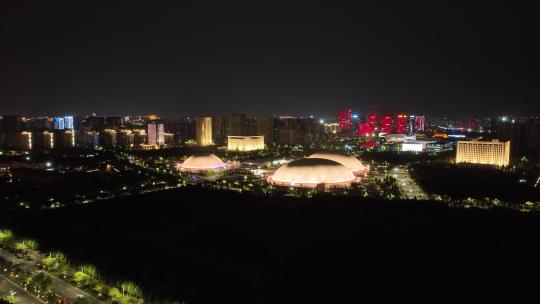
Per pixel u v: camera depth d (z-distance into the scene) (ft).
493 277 458.50
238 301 407.64
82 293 436.35
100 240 587.68
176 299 408.67
